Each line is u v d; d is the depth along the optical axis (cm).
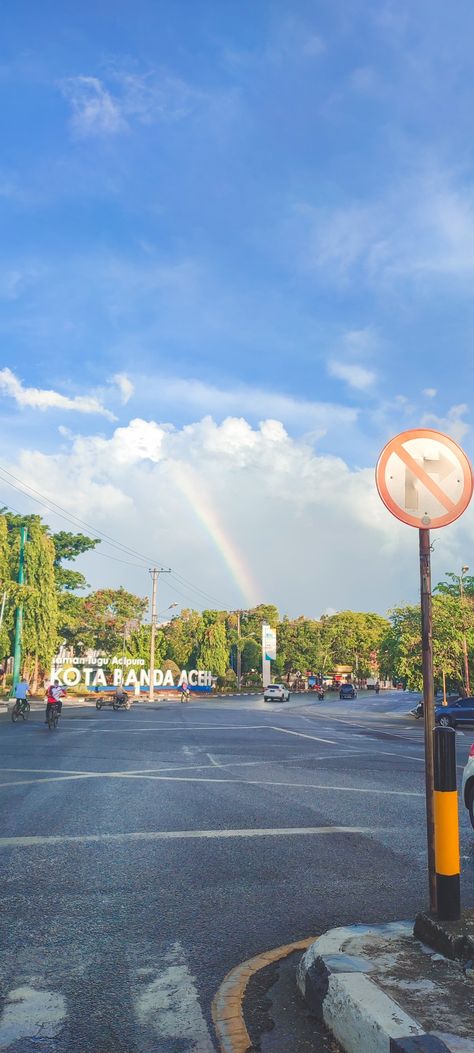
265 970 405
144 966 416
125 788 1075
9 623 4566
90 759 1455
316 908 524
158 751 1644
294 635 10169
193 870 625
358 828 816
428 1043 268
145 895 554
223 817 865
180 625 8100
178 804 948
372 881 598
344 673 11375
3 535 4572
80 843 720
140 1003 369
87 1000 372
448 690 5822
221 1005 363
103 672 6512
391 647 4494
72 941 456
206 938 462
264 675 8231
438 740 391
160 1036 335
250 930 477
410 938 386
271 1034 331
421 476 442
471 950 350
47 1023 347
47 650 4822
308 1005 358
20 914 508
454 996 311
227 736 2139
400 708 5291
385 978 330
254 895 555
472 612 4725
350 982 325
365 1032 295
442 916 380
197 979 399
